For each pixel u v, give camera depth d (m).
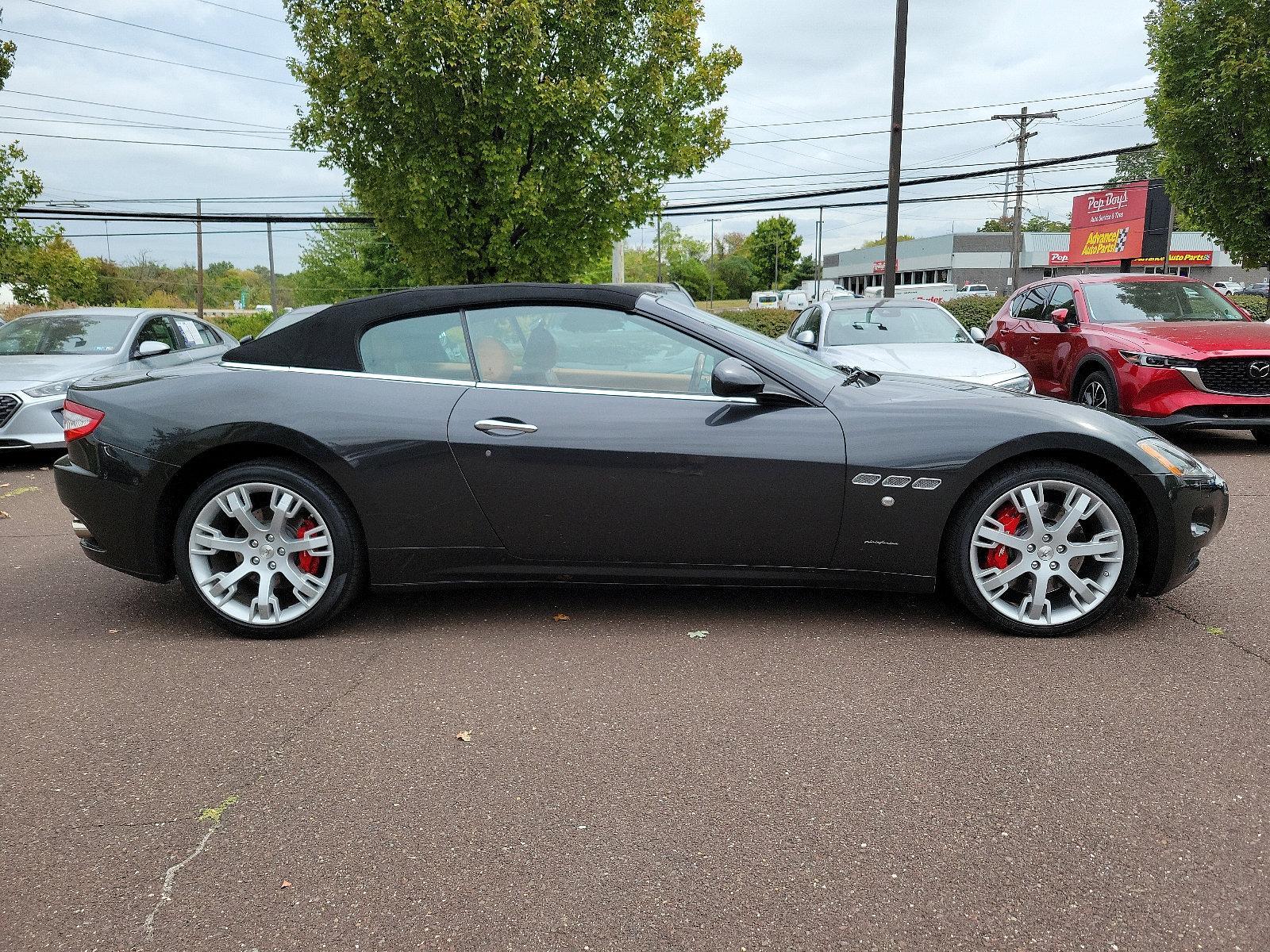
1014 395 3.77
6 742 2.77
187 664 3.38
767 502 3.47
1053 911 1.93
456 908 1.98
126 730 2.84
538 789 2.46
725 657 3.38
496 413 3.54
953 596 3.71
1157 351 7.50
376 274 52.03
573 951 1.84
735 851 2.17
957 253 72.25
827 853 2.15
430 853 2.18
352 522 3.59
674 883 2.05
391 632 3.70
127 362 8.85
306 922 1.94
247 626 3.61
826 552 3.53
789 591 4.14
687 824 2.28
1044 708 2.90
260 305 82.50
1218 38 11.52
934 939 1.85
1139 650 3.38
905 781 2.47
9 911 1.99
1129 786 2.42
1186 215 13.36
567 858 2.15
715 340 3.60
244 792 2.46
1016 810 2.32
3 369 8.22
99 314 9.54
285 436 3.48
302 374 3.65
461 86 12.17
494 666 3.32
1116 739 2.68
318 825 2.30
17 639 3.67
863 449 3.44
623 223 14.11
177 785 2.50
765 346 3.77
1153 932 1.86
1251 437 8.88
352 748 2.71
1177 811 2.29
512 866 2.12
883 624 3.70
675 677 3.20
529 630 3.70
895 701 2.98
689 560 3.57
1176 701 2.93
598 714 2.91
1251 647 3.40
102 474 3.63
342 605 3.63
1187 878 2.03
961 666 3.26
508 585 3.98
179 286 82.44
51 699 3.08
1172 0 12.23
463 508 3.55
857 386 3.79
